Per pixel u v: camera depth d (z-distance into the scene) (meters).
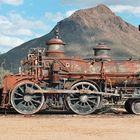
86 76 27.75
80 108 26.91
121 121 22.61
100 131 18.58
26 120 22.50
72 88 27.19
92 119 23.42
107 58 28.42
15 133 17.64
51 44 28.12
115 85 28.38
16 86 26.44
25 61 27.77
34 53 27.69
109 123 21.64
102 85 28.03
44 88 27.12
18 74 26.91
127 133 18.08
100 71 27.97
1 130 18.53
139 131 18.72
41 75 27.22
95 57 28.34
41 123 21.25
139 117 24.83
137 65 28.48
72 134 17.55
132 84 28.42
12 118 23.47
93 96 27.17
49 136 16.91
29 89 26.39
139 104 27.98
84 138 16.55
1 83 27.97
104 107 28.56
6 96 26.62
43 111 28.53
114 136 17.16
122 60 28.45
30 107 26.47
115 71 28.16
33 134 17.41
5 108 26.59
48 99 26.95
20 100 26.47
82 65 27.81
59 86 27.28
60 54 28.05
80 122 21.92
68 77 27.50
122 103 29.05
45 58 27.48
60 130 18.72
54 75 26.94
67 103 26.94
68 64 27.61
